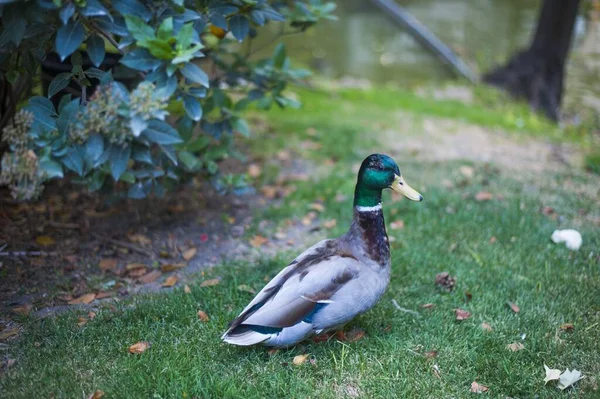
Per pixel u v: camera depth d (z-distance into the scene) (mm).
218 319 1556
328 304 1403
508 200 2139
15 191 1367
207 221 1989
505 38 4559
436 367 1446
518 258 1825
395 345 1504
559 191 2232
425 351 1495
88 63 1868
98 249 1824
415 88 3697
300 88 3291
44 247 1812
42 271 1721
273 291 1392
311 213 2039
